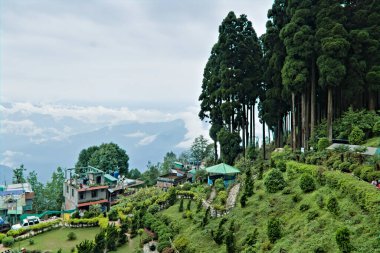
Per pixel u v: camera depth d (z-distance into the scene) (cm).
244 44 6006
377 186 2244
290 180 3197
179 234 3369
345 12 4656
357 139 3678
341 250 1719
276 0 5388
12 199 5641
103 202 5784
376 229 1766
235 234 2680
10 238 3894
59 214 5525
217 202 3750
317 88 4922
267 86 5866
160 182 7219
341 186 2292
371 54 4362
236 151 5766
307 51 4434
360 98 4638
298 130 5350
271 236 2270
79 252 3119
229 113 5828
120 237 3616
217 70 6406
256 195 3275
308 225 2169
